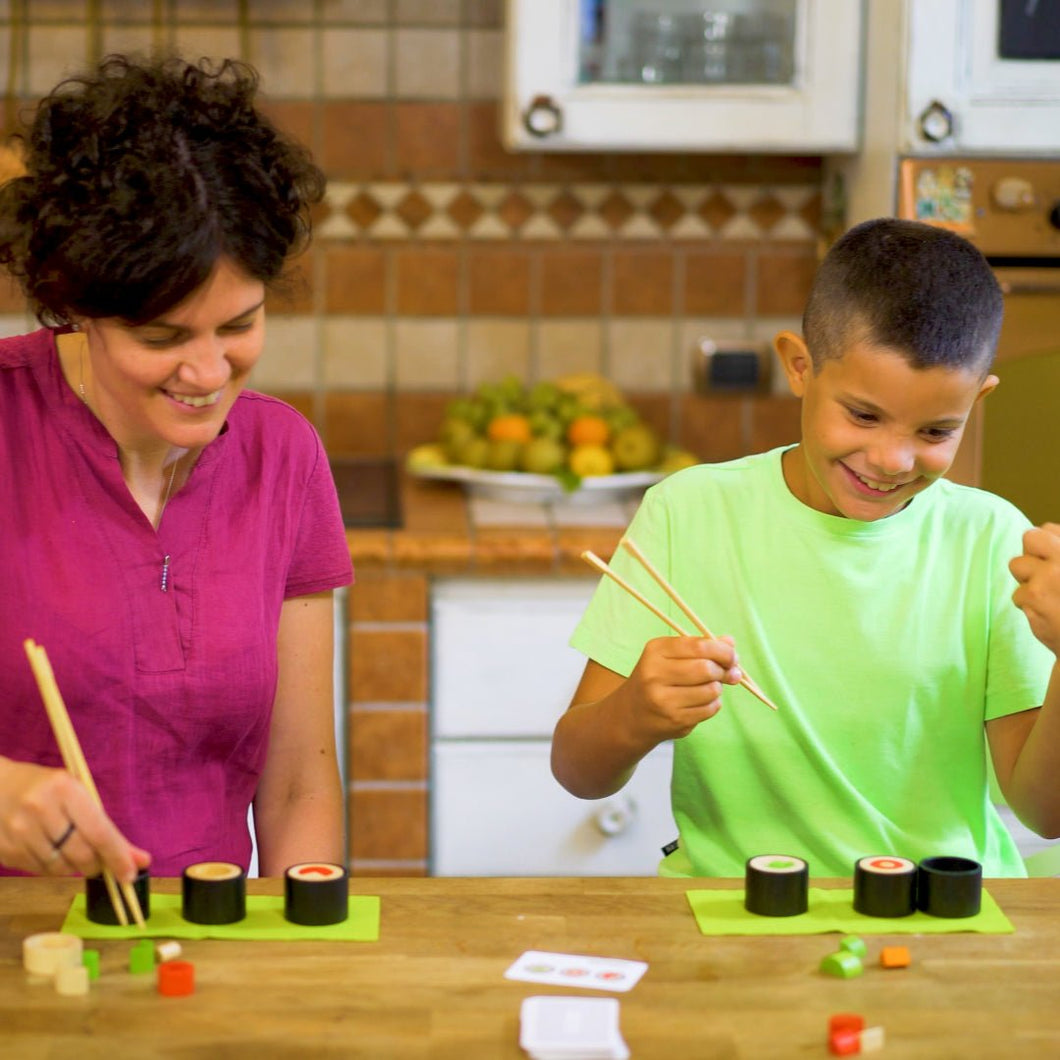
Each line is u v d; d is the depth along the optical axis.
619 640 1.59
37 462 1.42
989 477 2.58
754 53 2.71
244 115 1.24
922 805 1.56
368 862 2.59
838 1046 1.04
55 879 1.34
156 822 1.47
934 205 2.56
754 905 1.27
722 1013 1.10
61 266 1.18
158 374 1.23
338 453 3.09
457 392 3.08
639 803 2.59
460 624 2.54
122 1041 1.05
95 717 1.43
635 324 3.07
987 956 1.20
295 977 1.15
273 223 1.21
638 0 2.67
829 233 2.94
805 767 1.55
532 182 3.02
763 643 1.56
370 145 2.99
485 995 1.12
